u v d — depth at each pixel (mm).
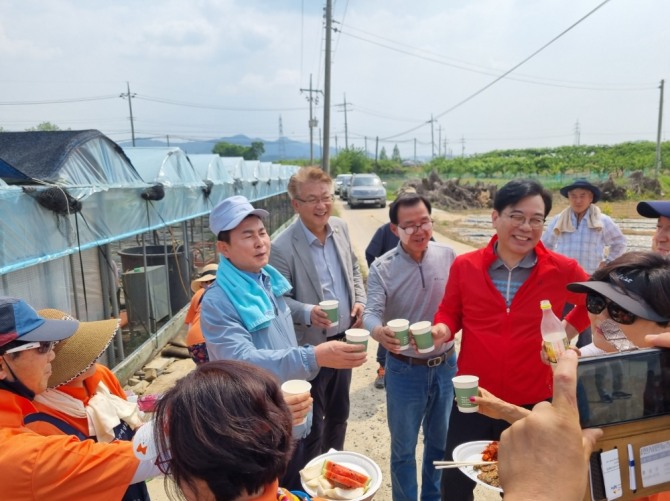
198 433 966
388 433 4277
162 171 7035
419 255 3143
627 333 1518
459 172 49375
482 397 1825
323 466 1887
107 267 5500
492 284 2480
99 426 1806
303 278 3270
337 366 2100
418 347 2592
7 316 1557
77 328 1734
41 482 1349
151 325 6605
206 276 4820
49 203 4051
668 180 34938
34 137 5082
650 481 1060
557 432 864
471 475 1847
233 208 2303
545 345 2027
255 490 1013
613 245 5047
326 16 19391
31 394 1628
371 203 28922
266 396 1081
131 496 1911
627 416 1052
